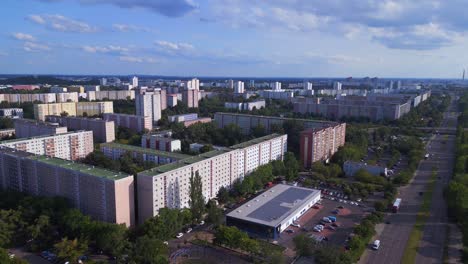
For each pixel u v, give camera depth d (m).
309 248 186.62
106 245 190.12
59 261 187.88
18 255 195.25
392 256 197.25
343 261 175.25
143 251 180.62
